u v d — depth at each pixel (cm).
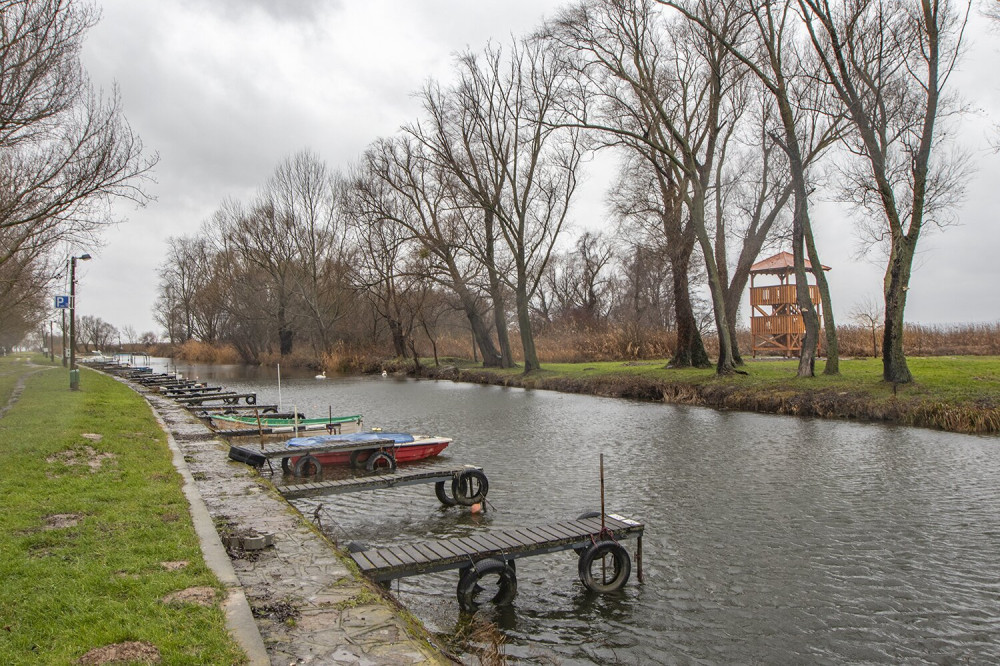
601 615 803
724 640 738
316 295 6606
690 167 3023
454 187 4625
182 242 9581
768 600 841
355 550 897
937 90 2152
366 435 1852
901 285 2295
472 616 795
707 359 3634
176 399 3136
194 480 1189
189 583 635
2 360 7538
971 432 1898
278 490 1188
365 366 6166
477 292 5416
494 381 4412
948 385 2194
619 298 8050
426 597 859
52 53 1627
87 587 616
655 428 2239
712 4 2866
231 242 7425
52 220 2183
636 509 1255
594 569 956
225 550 774
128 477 1132
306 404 3303
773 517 1188
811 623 777
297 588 673
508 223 4300
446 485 1459
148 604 579
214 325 9125
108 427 1706
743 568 948
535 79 4169
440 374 5144
